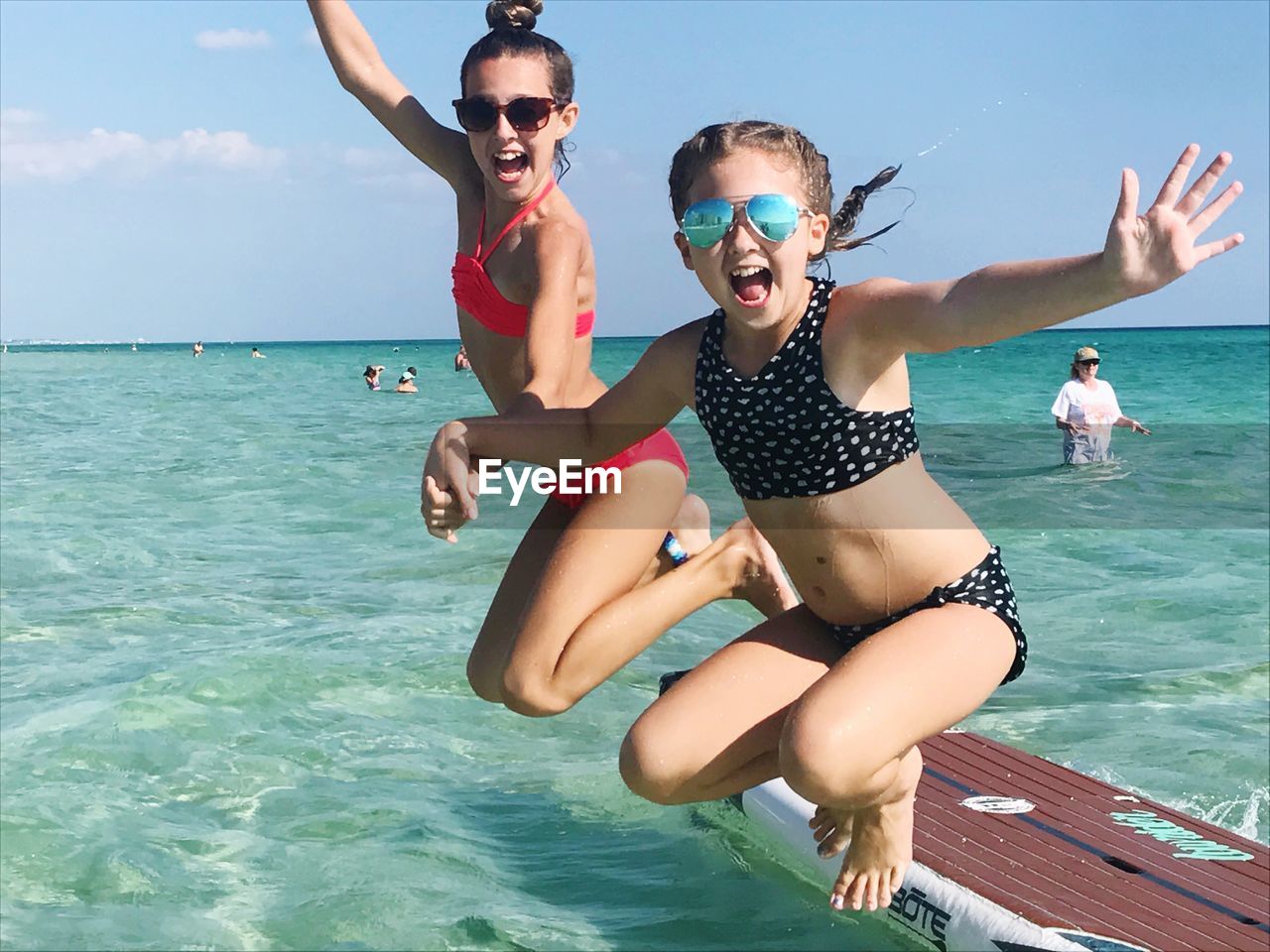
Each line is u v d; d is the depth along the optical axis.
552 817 3.12
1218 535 6.20
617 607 1.93
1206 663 4.22
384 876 2.77
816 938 2.57
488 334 2.09
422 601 5.02
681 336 1.68
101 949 2.44
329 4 2.18
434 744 3.56
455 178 2.12
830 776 1.42
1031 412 12.96
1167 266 1.22
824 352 1.52
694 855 2.93
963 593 1.59
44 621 4.70
